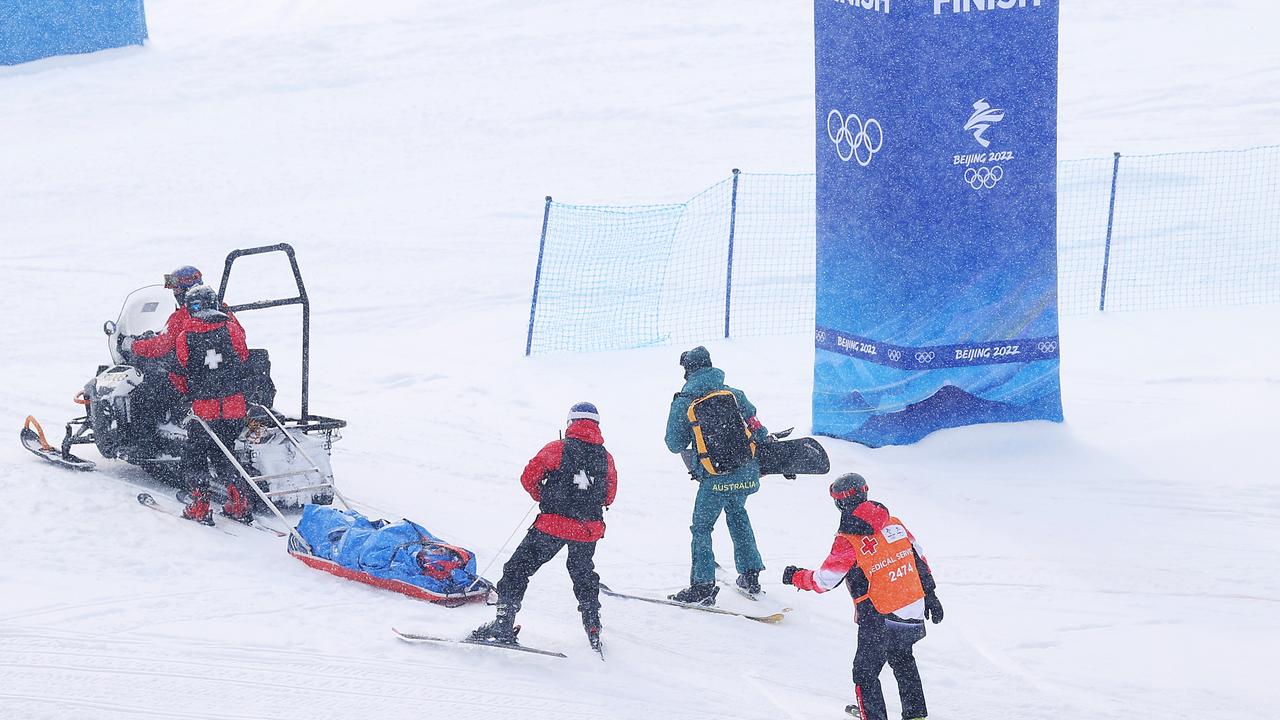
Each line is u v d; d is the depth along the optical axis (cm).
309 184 9869
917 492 4184
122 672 2797
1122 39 13462
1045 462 4391
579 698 2781
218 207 9244
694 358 3359
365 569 3316
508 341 6175
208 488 3722
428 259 7806
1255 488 4084
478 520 3931
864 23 4428
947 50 4347
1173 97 11169
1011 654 3072
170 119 12169
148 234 8519
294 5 17112
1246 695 2861
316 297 7062
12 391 5306
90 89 13225
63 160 10719
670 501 4109
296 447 3828
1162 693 2872
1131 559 3625
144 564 3403
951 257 4462
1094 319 6256
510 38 14650
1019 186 4478
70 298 7038
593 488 2959
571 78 13088
